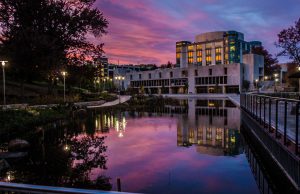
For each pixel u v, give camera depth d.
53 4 38.84
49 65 35.19
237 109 33.44
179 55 154.25
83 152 12.24
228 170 9.46
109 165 10.16
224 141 14.46
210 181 8.34
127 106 40.72
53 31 39.56
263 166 10.03
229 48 134.00
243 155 11.56
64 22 39.84
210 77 95.56
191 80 100.69
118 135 16.48
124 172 9.32
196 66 100.69
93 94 58.09
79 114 28.84
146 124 21.12
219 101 52.28
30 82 56.81
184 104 44.12
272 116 10.16
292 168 7.25
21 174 9.23
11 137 15.96
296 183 6.86
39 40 34.12
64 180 8.62
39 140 15.08
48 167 9.96
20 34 34.84
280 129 8.89
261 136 11.84
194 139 15.05
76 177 8.88
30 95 44.50
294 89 53.03
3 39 39.50
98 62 45.12
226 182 8.27
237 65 88.31
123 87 128.50
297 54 42.56
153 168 9.73
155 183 8.23
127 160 10.84
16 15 39.03
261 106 12.28
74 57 42.50
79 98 46.22
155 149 12.69
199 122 21.98
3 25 39.66
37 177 8.91
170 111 32.09
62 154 11.91
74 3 42.84
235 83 88.94
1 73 48.38
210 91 95.94
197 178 8.63
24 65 35.94
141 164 10.25
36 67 37.38
